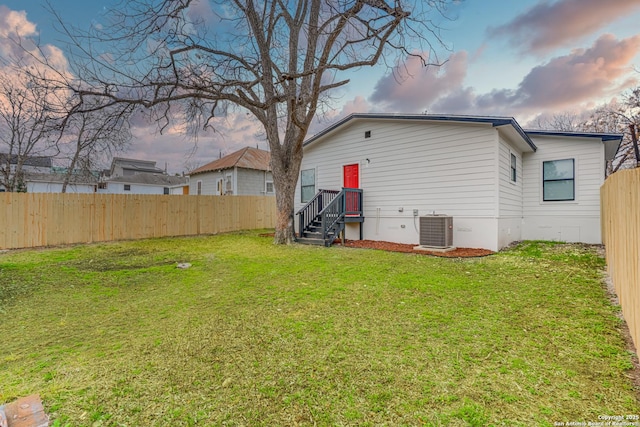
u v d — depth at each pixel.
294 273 5.83
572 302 3.98
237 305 4.07
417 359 2.60
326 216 9.45
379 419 1.89
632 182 2.92
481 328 3.22
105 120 8.44
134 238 11.47
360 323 3.41
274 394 2.15
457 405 2.00
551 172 10.03
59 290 4.90
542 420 1.86
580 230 9.54
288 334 3.14
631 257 2.93
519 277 5.32
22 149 12.14
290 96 8.34
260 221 15.81
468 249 8.19
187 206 12.94
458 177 8.66
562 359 2.56
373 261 6.88
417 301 4.13
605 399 2.04
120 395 2.15
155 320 3.60
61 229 9.94
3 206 8.98
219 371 2.45
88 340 3.07
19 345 2.97
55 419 1.89
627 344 2.81
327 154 12.05
